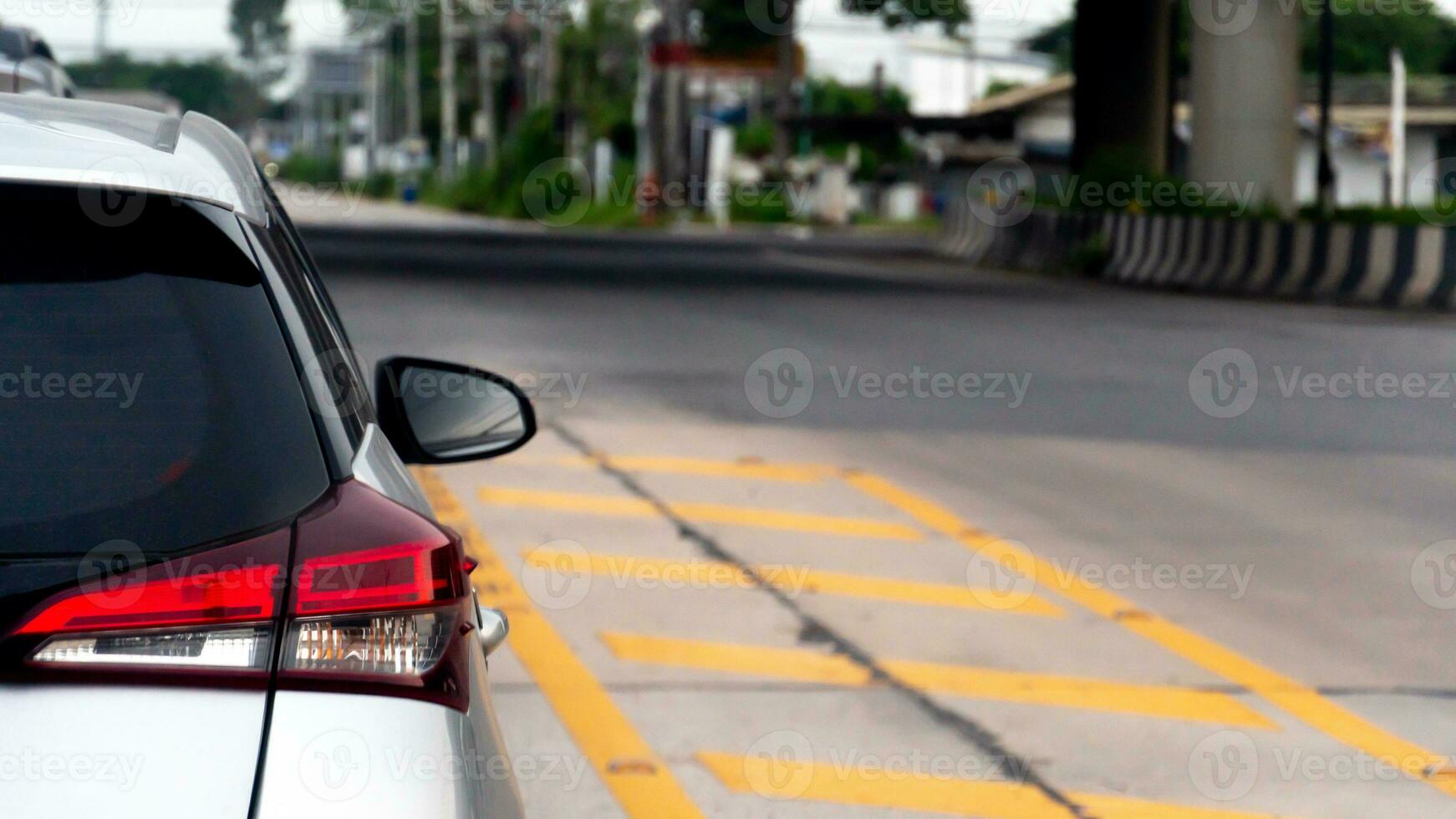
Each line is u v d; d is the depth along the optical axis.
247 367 5.52
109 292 5.51
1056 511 22.14
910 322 48.12
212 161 6.16
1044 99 194.12
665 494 22.69
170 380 5.42
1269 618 17.00
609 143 199.50
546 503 21.91
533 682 14.45
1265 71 74.44
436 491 22.58
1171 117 96.06
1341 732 13.59
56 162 5.49
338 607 5.18
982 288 65.12
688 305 52.75
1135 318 50.50
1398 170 143.12
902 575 18.53
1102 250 72.81
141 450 5.29
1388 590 18.19
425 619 5.32
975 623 16.64
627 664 15.03
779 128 171.25
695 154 182.38
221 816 4.86
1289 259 59.91
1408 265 55.22
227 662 5.03
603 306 51.59
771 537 20.28
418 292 54.69
